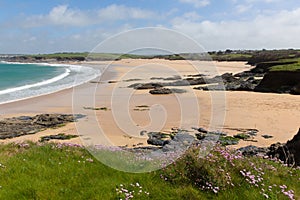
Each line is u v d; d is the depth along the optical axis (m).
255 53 141.12
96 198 6.40
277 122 25.38
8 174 7.27
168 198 6.60
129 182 7.08
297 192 7.26
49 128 24.77
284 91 42.81
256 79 58.16
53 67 123.94
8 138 22.17
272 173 7.95
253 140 20.59
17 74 86.25
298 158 11.27
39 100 38.66
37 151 9.09
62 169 7.63
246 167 7.74
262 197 6.76
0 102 37.41
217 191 6.82
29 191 6.55
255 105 32.44
